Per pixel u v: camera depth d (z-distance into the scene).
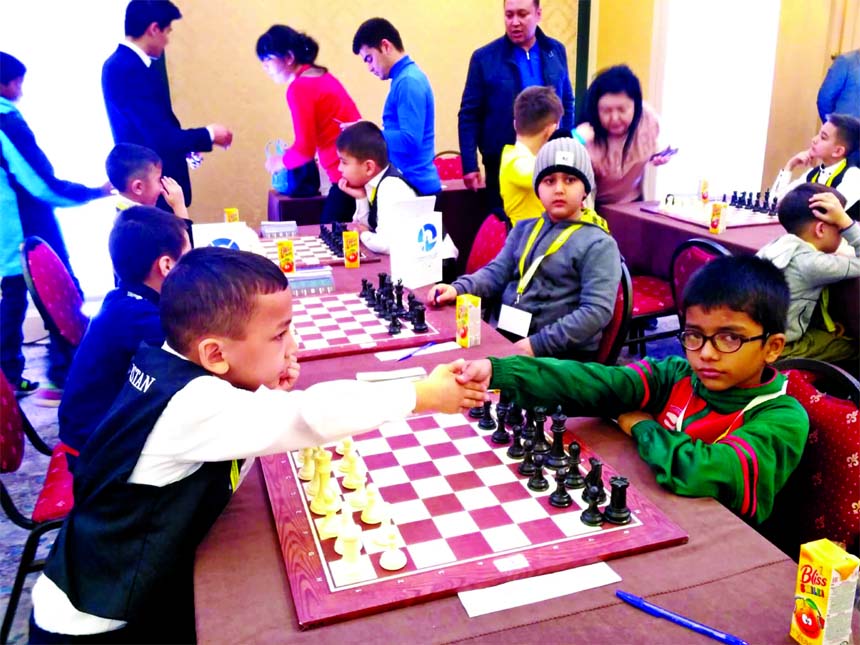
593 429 1.40
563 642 0.83
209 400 1.04
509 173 2.96
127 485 1.05
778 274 1.24
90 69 4.12
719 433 1.30
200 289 1.05
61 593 1.13
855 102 3.81
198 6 4.63
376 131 3.00
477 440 1.33
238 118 4.93
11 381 3.53
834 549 0.80
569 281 2.17
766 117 4.60
